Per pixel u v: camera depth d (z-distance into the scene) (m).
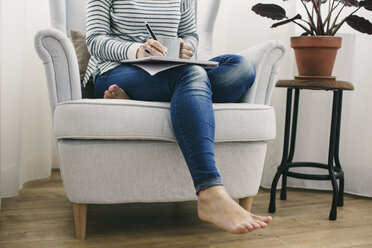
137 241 1.18
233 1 1.97
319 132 1.92
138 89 1.26
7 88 1.56
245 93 1.44
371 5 1.47
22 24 1.60
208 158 1.01
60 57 1.21
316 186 1.91
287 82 1.51
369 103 1.81
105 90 1.37
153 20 1.48
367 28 1.50
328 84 1.44
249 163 1.28
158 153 1.18
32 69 1.88
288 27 1.85
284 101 1.86
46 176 1.97
